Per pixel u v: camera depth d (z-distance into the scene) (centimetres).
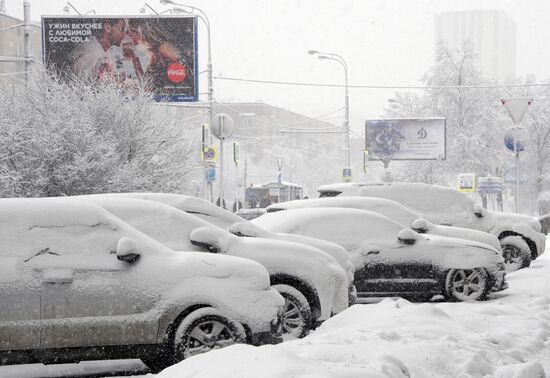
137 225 941
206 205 1102
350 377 546
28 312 758
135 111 2681
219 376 558
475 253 1317
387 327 847
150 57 3962
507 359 738
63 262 782
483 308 1053
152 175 2661
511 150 2731
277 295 850
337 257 1126
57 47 3938
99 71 3947
